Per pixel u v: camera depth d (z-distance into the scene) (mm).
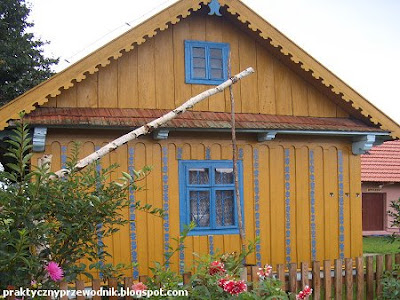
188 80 8617
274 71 9109
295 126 8469
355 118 9469
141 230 8109
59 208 4430
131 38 7812
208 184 8523
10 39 18438
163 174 8266
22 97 7199
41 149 7438
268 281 4848
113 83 8227
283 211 8914
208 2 8234
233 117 7176
